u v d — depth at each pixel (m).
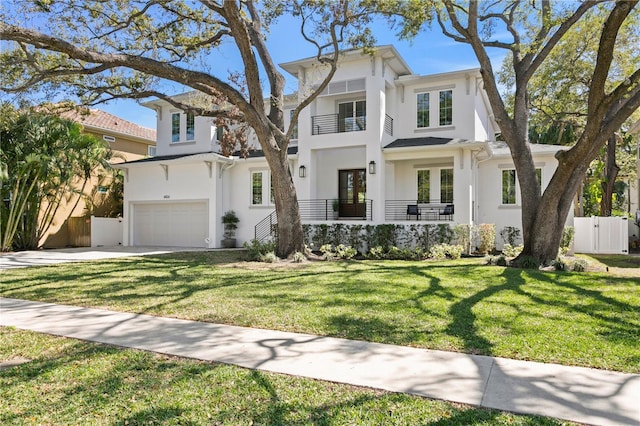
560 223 11.70
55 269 12.31
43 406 3.48
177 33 14.20
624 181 33.19
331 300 7.54
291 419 3.20
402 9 12.41
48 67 12.78
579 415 3.21
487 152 16.98
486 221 18.44
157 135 23.56
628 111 9.99
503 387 3.76
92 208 24.12
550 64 18.42
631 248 18.70
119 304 7.52
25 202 19.30
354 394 3.64
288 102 21.44
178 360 4.58
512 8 13.45
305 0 12.73
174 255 16.36
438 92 18.72
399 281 9.42
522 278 9.56
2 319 6.48
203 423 3.16
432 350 4.82
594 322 5.87
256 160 20.19
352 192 20.11
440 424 3.10
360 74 18.05
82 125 21.12
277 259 13.74
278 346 5.03
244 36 12.70
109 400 3.57
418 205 18.66
